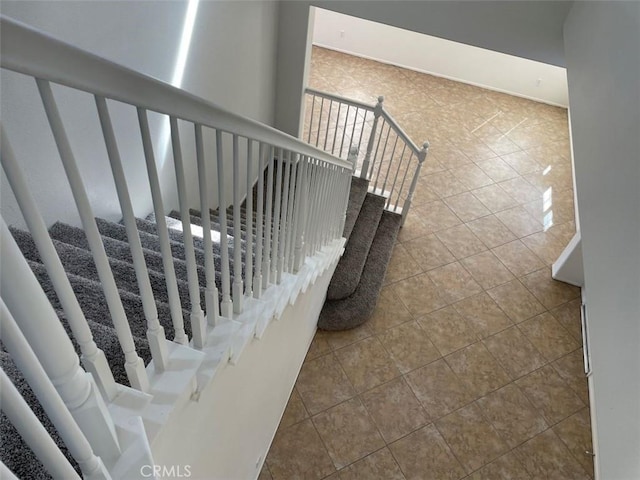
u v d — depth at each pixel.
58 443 1.02
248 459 2.73
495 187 5.95
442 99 7.61
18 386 1.11
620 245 1.87
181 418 1.32
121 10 2.27
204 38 3.14
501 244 5.12
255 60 4.11
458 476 3.29
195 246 2.78
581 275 4.58
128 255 2.21
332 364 3.85
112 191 2.65
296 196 2.04
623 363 1.69
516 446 3.48
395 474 3.26
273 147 1.51
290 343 2.91
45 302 0.70
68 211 2.34
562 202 5.82
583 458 3.45
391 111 7.18
